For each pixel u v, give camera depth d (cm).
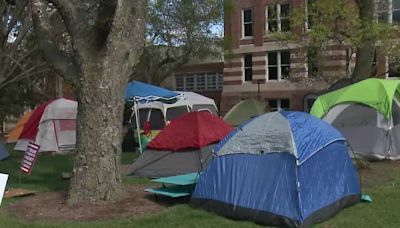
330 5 1850
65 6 849
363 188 998
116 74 857
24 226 739
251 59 3791
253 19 3750
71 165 1521
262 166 773
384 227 711
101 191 855
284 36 2222
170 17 3144
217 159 829
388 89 1444
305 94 3419
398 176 1146
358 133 1462
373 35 1750
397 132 1487
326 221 750
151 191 905
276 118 805
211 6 3153
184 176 977
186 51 3231
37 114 1953
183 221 753
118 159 880
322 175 779
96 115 848
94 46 844
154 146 1266
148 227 723
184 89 4634
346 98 1467
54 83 3422
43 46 903
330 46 2459
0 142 1761
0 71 2030
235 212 773
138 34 898
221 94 4081
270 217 732
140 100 1839
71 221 764
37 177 1275
